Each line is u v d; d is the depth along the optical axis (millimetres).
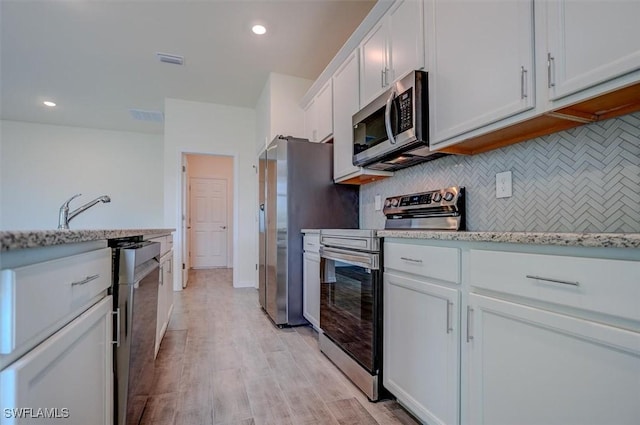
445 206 1884
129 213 5832
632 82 899
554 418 878
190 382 1858
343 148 2672
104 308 1031
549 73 1104
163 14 2689
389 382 1596
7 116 5082
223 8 2627
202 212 6875
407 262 1481
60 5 2549
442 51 1582
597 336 784
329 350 2180
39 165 5414
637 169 1115
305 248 2836
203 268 6812
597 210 1222
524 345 963
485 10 1345
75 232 790
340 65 2723
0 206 5203
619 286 750
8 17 2678
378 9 2057
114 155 5785
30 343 632
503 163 1603
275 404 1633
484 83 1347
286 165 2891
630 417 726
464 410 1171
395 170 2461
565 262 861
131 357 1171
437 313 1301
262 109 4320
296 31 2965
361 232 1787
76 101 4508
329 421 1492
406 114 1722
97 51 3252
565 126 1290
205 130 4699
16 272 582
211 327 2875
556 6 1081
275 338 2604
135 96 4402
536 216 1440
